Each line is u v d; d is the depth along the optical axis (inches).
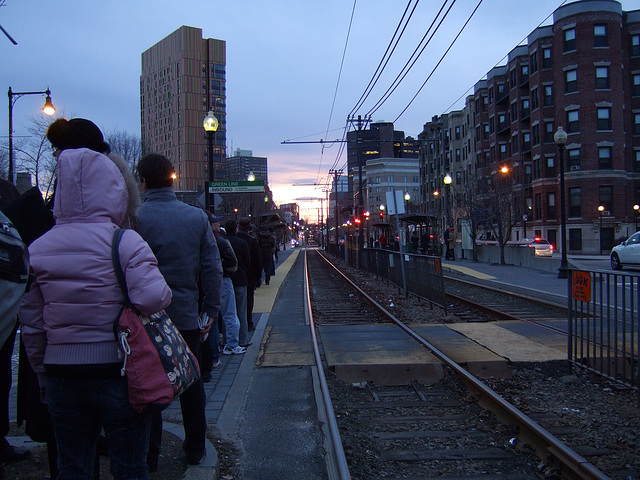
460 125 2546.8
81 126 111.4
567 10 1684.3
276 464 160.7
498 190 1250.6
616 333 231.6
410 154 5698.8
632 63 1763.0
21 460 148.0
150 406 92.1
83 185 95.9
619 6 1668.3
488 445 182.5
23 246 112.1
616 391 235.3
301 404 214.2
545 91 1785.2
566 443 179.0
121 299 93.2
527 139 1956.2
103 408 93.2
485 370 272.2
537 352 299.7
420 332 364.8
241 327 311.7
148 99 5211.6
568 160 1712.6
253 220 1419.8
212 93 4808.1
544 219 1779.0
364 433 194.7
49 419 114.2
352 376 264.8
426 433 193.2
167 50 4874.5
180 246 139.6
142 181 145.2
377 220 4033.0
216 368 263.6
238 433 184.4
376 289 722.2
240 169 2741.1
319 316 473.7
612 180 1665.8
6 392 144.3
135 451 97.3
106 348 91.8
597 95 1656.0
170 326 102.3
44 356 96.0
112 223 98.1
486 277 839.7
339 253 1763.0
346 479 143.6
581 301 258.5
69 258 91.4
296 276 951.0
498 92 2148.1
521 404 218.2
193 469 139.8
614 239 1662.2
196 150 4717.0
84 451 97.4
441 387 256.7
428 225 1348.4
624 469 160.1
